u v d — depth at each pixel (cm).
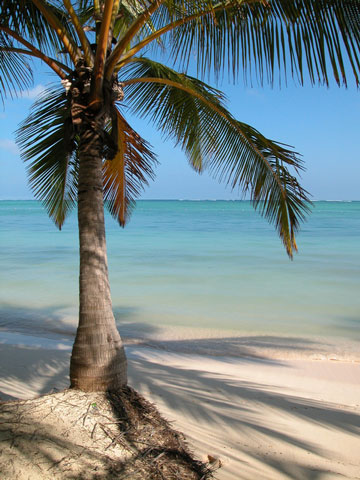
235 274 1616
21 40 370
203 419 421
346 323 993
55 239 2927
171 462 294
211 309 1112
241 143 461
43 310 1073
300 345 830
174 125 501
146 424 323
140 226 4431
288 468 336
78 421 305
